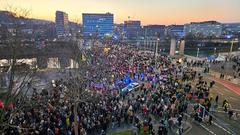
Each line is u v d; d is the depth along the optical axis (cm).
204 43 10988
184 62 6072
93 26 16050
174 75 4331
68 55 5506
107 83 3341
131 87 3347
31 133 1652
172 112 2438
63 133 1841
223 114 2766
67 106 2200
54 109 2088
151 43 11538
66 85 2833
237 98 3478
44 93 2672
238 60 6488
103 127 2067
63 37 8312
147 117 2441
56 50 5656
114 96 2788
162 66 4738
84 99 2348
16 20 1698
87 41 9294
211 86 3894
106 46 8075
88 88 2950
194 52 10194
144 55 6259
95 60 4753
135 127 2152
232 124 2495
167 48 10631
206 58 7006
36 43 4238
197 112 2542
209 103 2678
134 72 4125
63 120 1986
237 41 11350
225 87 4100
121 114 2347
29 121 1828
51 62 5509
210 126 2422
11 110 1277
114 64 4691
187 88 3262
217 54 8519
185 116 2577
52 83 3469
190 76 4231
